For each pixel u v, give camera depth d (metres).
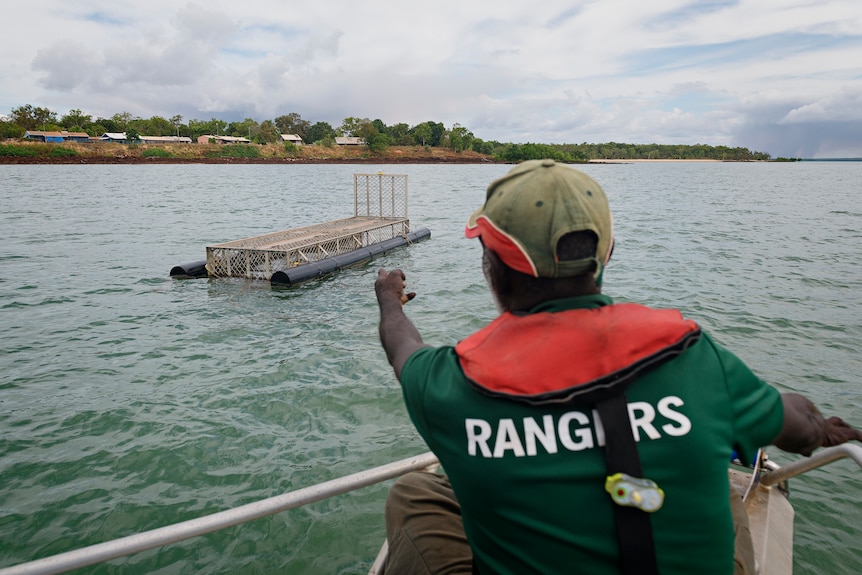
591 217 1.36
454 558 1.96
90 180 57.81
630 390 1.30
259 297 12.77
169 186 50.12
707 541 1.30
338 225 19.34
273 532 5.12
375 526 5.20
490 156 170.38
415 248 19.27
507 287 1.50
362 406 7.36
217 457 6.28
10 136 117.50
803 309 11.49
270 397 7.63
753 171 129.00
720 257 17.03
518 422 1.32
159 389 7.94
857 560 4.70
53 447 6.50
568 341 1.33
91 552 2.16
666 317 1.39
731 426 1.34
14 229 22.98
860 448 2.59
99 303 12.26
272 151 143.00
